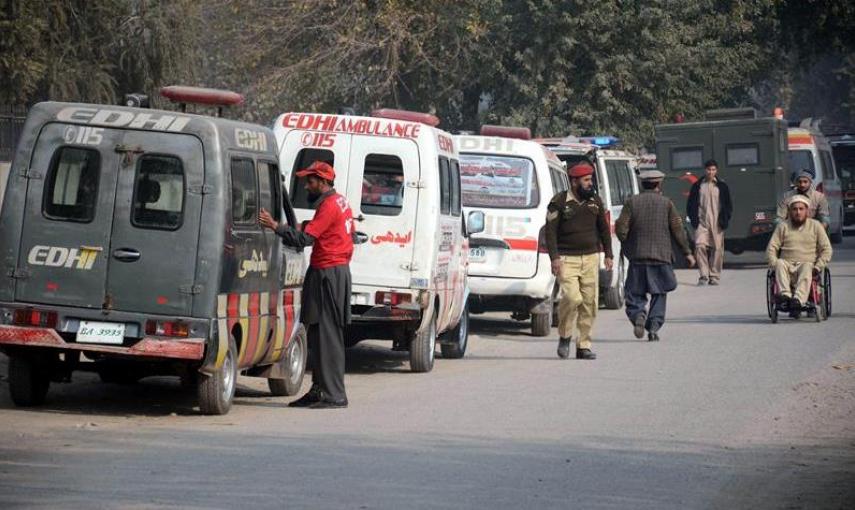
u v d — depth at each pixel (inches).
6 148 2989.7
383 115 1814.7
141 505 905.5
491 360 1921.8
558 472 1055.0
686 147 4079.7
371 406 1433.3
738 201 4033.0
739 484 1024.2
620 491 986.1
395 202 1726.1
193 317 1311.5
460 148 2233.0
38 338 1318.9
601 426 1293.1
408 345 1768.0
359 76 4131.4
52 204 1332.4
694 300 2935.5
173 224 1316.4
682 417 1355.8
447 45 4367.6
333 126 1750.7
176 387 1589.6
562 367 1812.3
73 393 1508.4
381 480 1006.4
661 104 4788.4
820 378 1654.8
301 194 1755.7
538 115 4621.1
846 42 6151.6
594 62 4685.0
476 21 4178.2
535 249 2201.0
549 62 4613.7
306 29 3993.6
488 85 4744.1
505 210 2208.4
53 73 2704.2
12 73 2501.2
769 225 4008.4
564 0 4574.3
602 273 2751.0
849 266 3811.5
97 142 1330.0
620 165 2913.4
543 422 1315.2
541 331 2279.8
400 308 1710.1
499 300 2229.3
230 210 1336.1
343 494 952.9
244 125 1398.9
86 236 1323.8
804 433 1269.7
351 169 1737.2
